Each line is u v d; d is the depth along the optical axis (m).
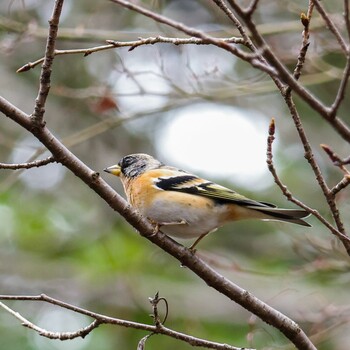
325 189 6.01
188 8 14.08
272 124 5.57
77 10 14.19
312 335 10.97
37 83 15.49
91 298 13.70
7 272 14.16
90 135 11.75
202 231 8.44
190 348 12.48
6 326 13.01
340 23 11.02
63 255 14.36
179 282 14.30
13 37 11.34
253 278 13.61
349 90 14.59
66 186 15.41
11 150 14.92
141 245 14.23
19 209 14.39
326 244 11.50
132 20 13.82
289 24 11.62
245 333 12.93
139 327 6.16
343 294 13.65
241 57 4.57
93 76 14.58
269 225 15.05
